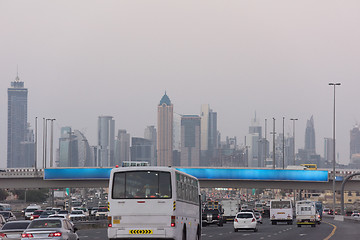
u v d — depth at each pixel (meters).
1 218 87.81
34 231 58.56
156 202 59.34
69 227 62.69
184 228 63.69
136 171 59.97
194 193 70.31
